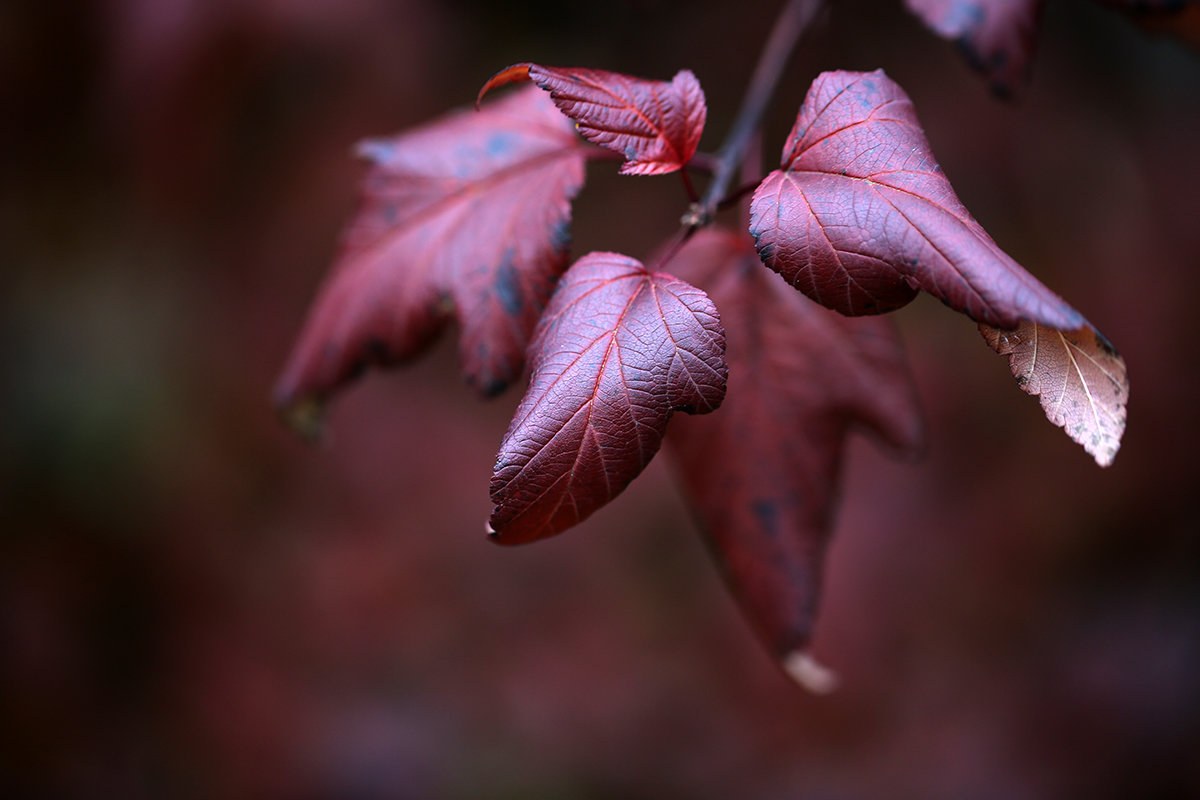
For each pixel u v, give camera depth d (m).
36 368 0.83
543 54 0.84
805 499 0.37
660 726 0.81
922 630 0.83
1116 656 0.82
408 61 0.79
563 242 0.36
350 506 0.91
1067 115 0.88
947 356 0.89
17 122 0.73
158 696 0.81
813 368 0.37
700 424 0.37
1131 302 0.88
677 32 0.85
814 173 0.32
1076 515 0.87
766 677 0.82
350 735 0.80
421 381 0.96
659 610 0.86
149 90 0.65
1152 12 0.38
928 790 0.77
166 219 0.85
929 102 0.86
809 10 0.39
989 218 0.86
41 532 0.82
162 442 0.86
